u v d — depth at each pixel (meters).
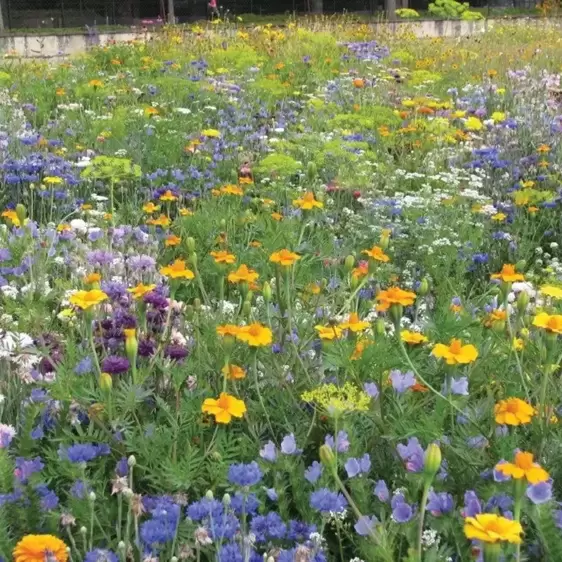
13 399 3.28
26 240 4.62
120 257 4.88
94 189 7.09
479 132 9.61
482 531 1.71
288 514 2.62
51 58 18.16
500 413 2.39
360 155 7.66
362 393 2.59
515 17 29.48
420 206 6.18
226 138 8.91
